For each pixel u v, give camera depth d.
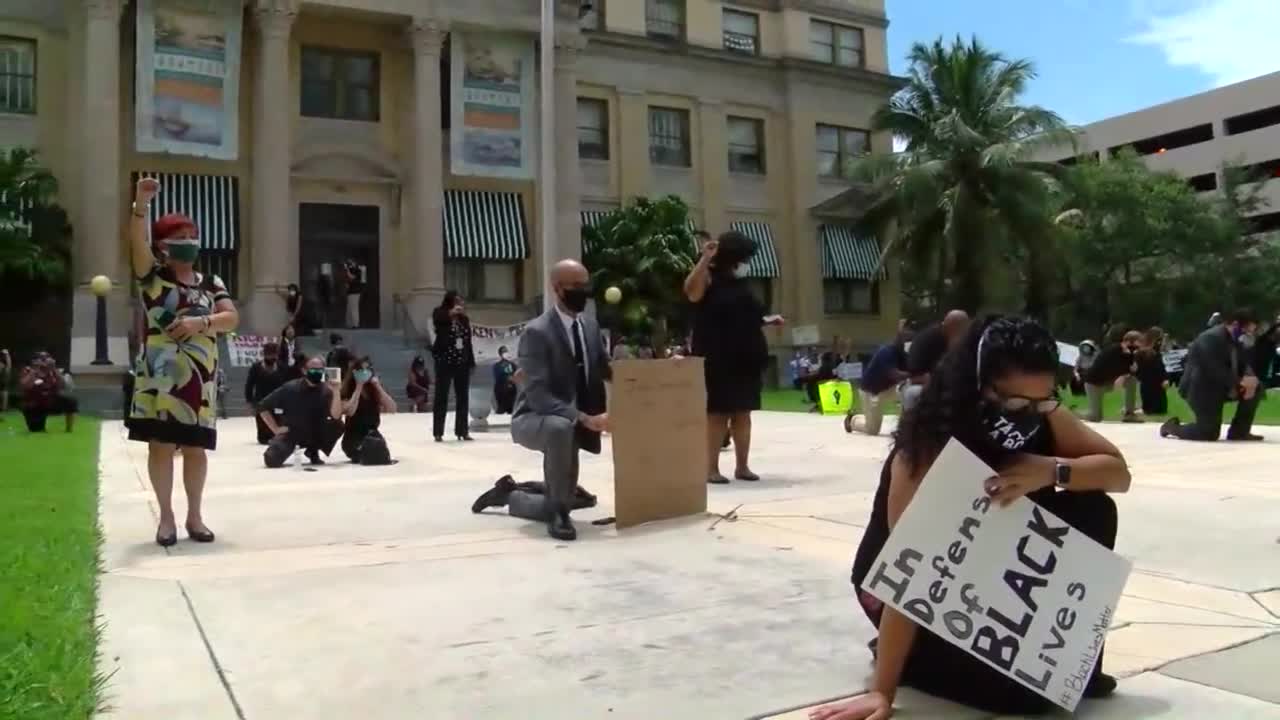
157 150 26.20
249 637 3.77
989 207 34.19
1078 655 2.82
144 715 2.95
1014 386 2.84
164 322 5.54
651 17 35.81
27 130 26.41
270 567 5.03
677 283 31.22
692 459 6.37
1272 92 63.81
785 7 38.09
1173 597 4.24
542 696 3.10
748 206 37.19
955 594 2.84
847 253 38.53
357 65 30.11
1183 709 2.91
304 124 29.19
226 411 21.83
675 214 31.75
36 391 15.57
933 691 3.01
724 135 36.75
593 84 34.44
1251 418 11.31
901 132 36.03
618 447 6.08
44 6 26.62
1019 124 34.72
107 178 25.36
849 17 39.38
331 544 5.66
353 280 28.81
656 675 3.29
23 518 6.37
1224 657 3.41
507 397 19.45
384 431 15.41
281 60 27.36
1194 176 67.88
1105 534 2.97
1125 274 48.78
